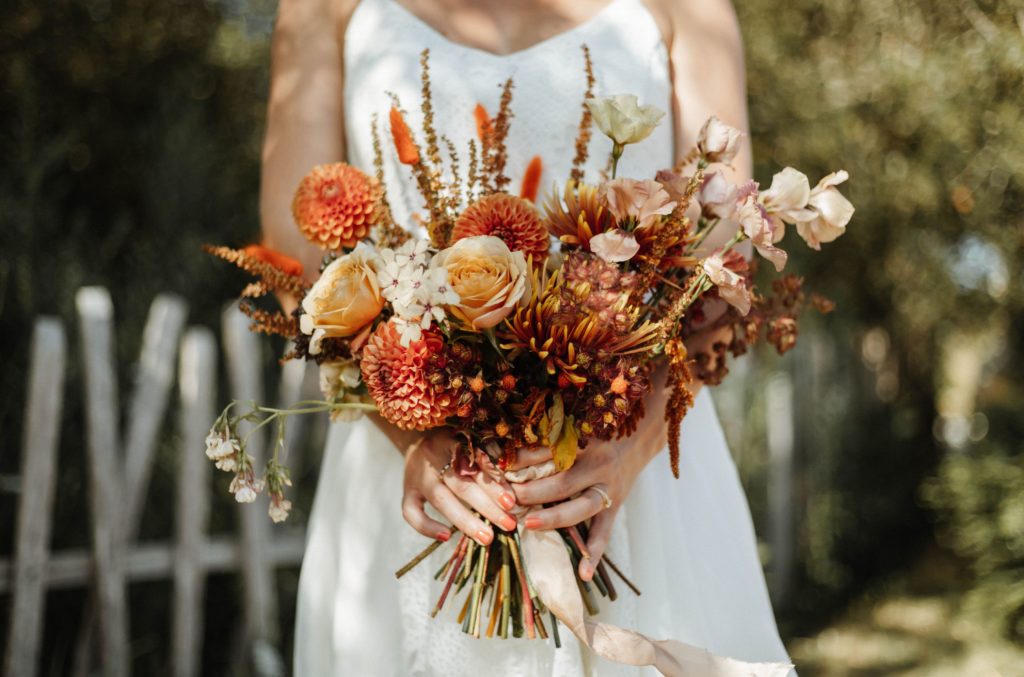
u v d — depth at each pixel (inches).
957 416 213.3
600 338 50.2
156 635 132.7
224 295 168.6
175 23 185.8
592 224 52.2
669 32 63.9
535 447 53.5
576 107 60.6
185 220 161.5
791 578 186.5
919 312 191.5
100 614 116.6
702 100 63.6
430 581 60.5
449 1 62.6
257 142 197.2
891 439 205.2
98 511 116.8
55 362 112.6
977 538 168.6
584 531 56.9
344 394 56.6
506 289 48.5
